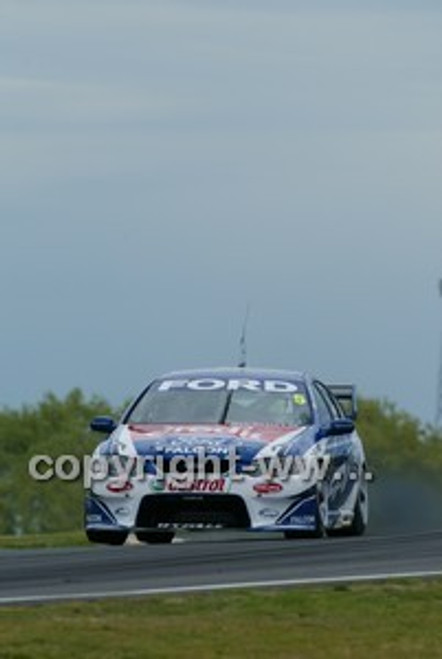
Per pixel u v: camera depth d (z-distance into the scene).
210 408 47.34
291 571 36.34
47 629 29.41
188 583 34.41
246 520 45.47
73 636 28.95
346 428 47.88
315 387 49.25
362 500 49.91
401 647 29.08
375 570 36.53
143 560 38.81
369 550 40.75
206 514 45.50
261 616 31.12
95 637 28.92
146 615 30.89
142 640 28.91
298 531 45.69
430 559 38.56
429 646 29.23
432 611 32.03
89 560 39.06
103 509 45.97
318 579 34.97
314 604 32.28
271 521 45.47
